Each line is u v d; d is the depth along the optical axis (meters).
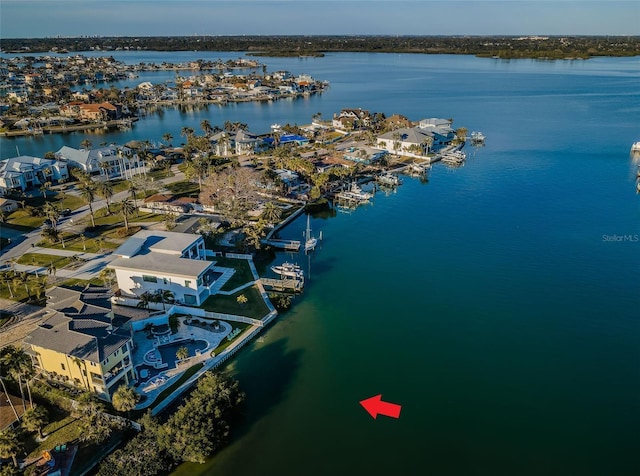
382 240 106.94
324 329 73.25
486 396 59.47
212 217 109.12
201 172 131.12
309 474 48.38
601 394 59.81
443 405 57.97
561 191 136.62
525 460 50.22
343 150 178.50
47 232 93.06
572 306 79.56
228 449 51.12
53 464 46.94
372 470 48.91
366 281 88.31
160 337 67.31
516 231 110.31
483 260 96.44
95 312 61.25
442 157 172.50
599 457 50.56
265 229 108.00
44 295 76.38
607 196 131.62
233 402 54.03
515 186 142.00
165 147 183.62
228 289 81.94
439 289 85.38
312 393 59.72
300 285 84.06
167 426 48.41
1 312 72.00
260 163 158.00
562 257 97.06
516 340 70.75
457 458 50.47
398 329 73.44
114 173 148.75
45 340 55.88
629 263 93.94
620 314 77.06
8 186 124.44
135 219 109.12
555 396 59.50
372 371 63.94
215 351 65.38
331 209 127.00
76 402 54.12
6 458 45.69
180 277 75.00
